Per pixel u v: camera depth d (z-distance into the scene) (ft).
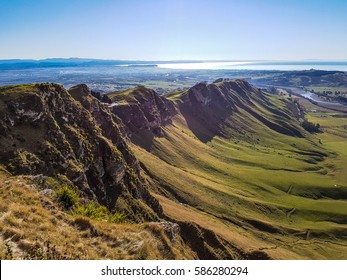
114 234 82.74
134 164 306.76
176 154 539.29
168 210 289.74
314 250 362.53
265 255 254.68
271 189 548.72
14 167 156.25
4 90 199.72
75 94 293.23
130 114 519.19
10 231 69.62
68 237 76.02
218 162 609.83
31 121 190.80
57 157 182.39
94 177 214.48
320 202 526.98
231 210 398.83
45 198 92.94
